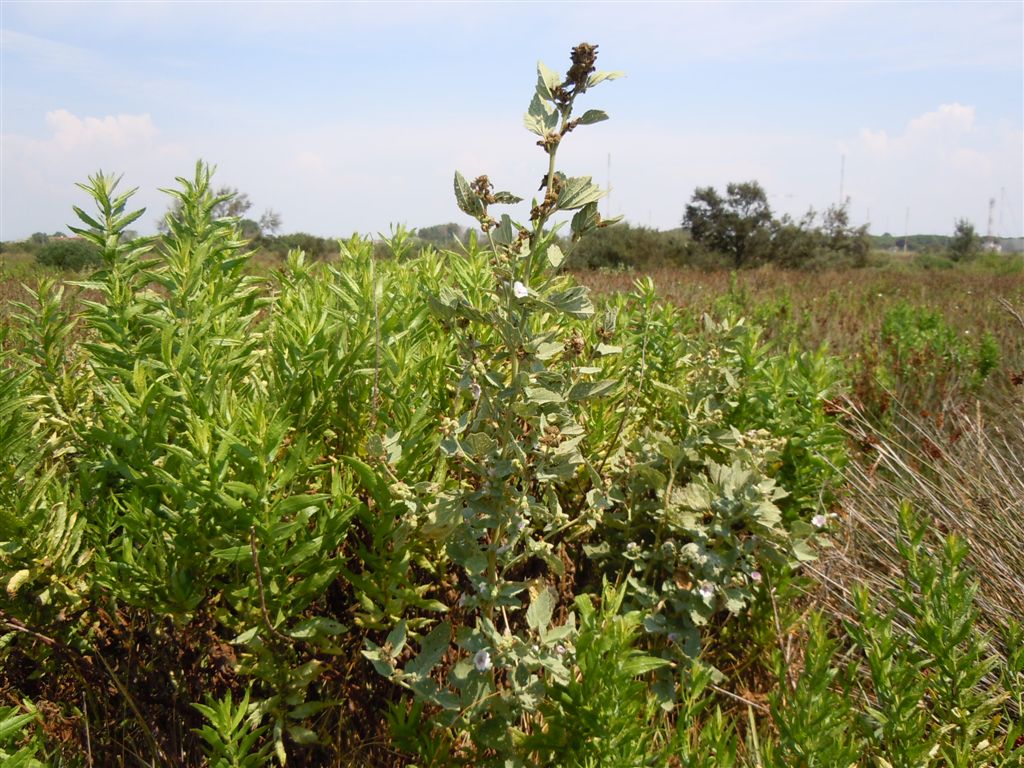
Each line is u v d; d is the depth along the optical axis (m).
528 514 2.22
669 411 3.53
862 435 4.70
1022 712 2.22
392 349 2.56
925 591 2.29
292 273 3.43
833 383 3.79
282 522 2.02
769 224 37.25
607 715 1.86
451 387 2.71
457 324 2.30
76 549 2.18
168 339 2.19
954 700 2.20
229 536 2.00
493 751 2.10
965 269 33.22
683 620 2.67
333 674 2.32
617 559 2.93
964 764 1.99
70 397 2.76
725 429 3.13
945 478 3.93
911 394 6.39
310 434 2.42
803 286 19.09
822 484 3.47
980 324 9.96
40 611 2.13
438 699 2.00
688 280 18.98
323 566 2.10
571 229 2.15
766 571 2.87
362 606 2.20
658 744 2.33
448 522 2.09
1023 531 3.39
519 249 2.12
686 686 2.51
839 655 2.96
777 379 3.56
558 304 2.10
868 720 2.27
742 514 2.77
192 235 2.61
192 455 1.96
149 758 2.25
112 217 2.48
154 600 2.02
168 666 2.24
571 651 2.09
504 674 2.45
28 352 2.76
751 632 2.96
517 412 2.13
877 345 8.05
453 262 3.26
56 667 2.22
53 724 2.24
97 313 2.42
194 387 2.21
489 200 2.14
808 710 2.00
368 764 2.25
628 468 2.89
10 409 2.15
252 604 2.03
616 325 3.58
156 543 2.04
